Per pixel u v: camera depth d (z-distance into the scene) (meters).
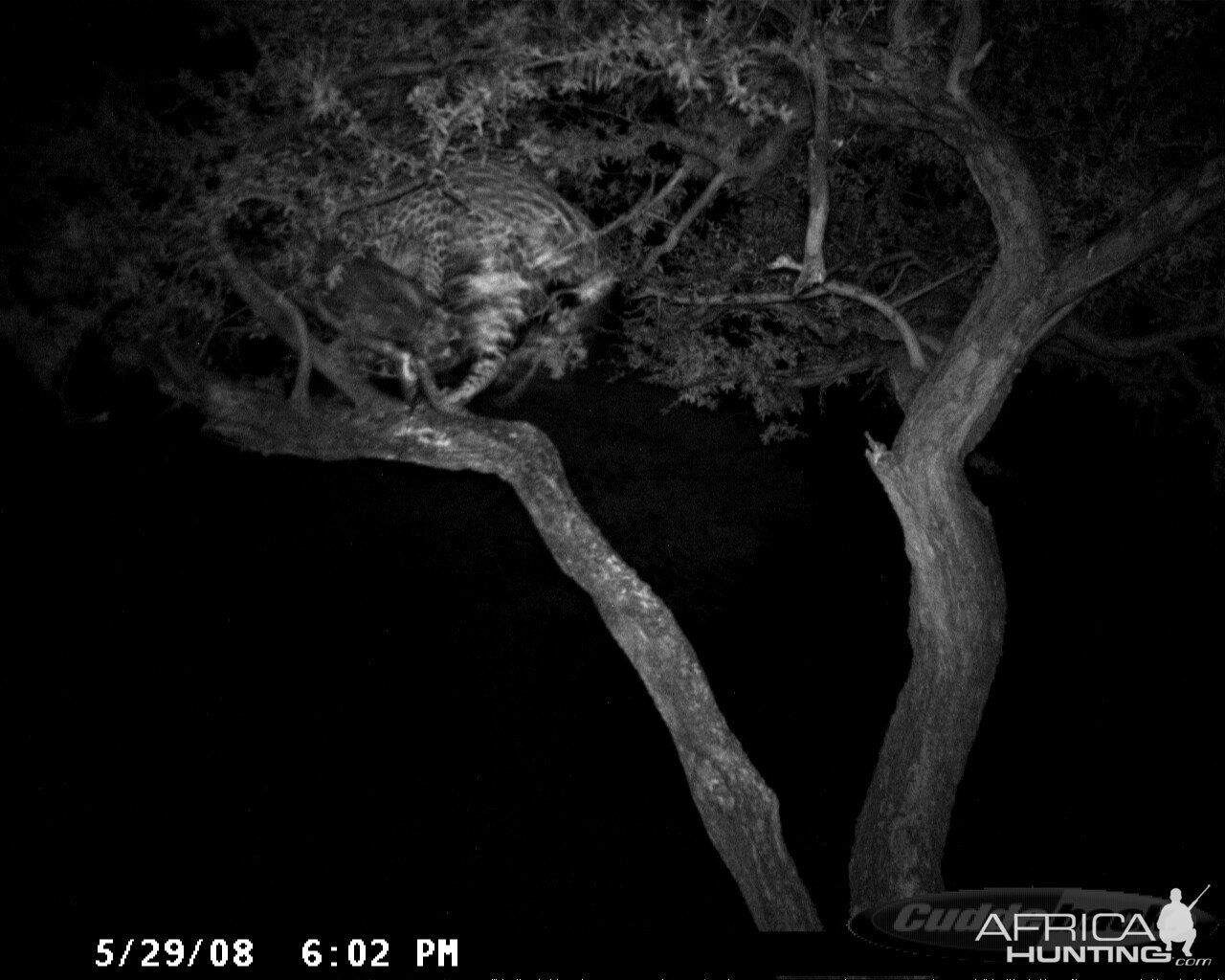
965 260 11.08
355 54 7.28
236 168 6.79
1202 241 9.38
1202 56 10.14
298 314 7.13
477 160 7.95
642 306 10.66
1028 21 10.48
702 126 8.57
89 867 12.98
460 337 8.00
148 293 6.92
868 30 8.48
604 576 7.86
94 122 7.15
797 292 8.23
